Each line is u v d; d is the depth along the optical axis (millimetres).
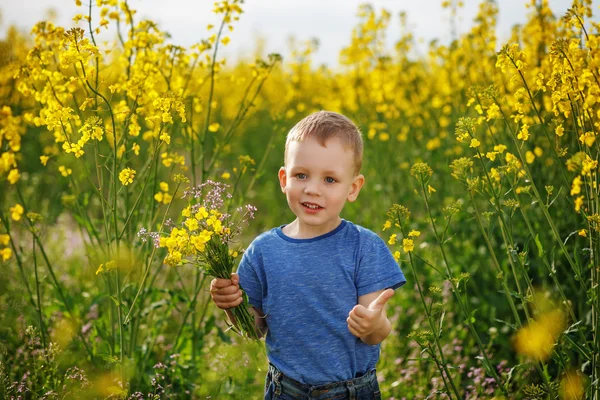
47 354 2932
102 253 3162
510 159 2670
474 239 4184
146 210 3430
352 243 2297
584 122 2688
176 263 2195
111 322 2988
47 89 3033
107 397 2867
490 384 3328
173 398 3188
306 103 7855
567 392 2729
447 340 3762
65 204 3496
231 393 3139
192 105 3537
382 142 5785
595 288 2627
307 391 2227
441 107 5648
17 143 3084
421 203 5066
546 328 2598
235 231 2338
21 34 5625
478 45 4727
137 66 3430
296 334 2240
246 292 2336
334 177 2189
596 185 2615
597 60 2580
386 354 3781
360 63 6094
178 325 4109
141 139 4652
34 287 3873
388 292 2035
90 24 2910
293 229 2385
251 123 9031
